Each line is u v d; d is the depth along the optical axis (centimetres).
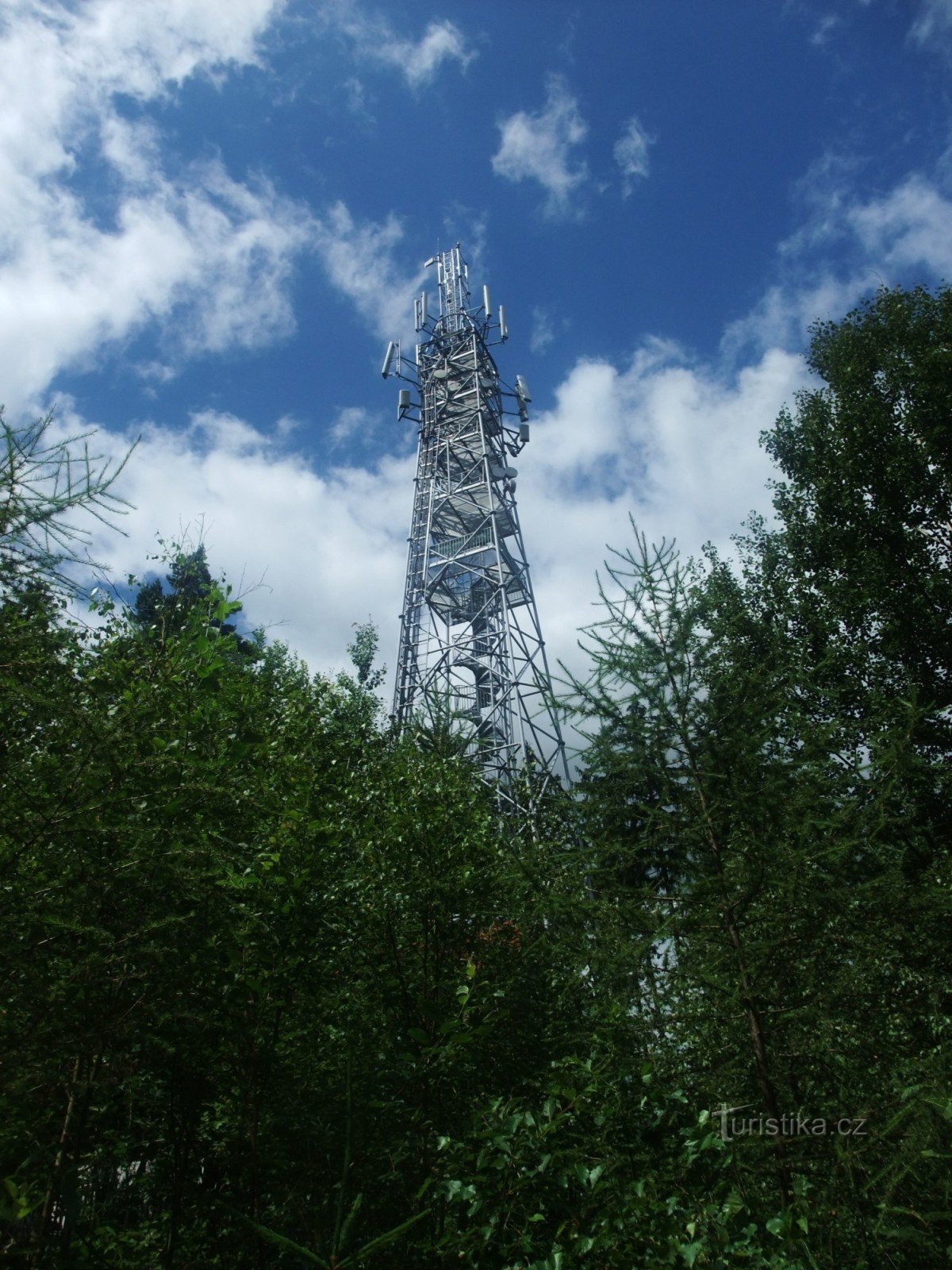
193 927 561
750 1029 563
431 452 4188
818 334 2062
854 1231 491
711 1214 493
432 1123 710
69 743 513
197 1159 720
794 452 2028
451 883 880
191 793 579
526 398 4378
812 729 638
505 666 3269
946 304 1867
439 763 1031
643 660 645
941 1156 459
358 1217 555
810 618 1780
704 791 614
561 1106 611
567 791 659
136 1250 670
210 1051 653
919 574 1766
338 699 1827
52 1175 533
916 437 1809
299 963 721
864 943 547
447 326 4516
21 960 448
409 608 3803
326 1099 669
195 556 1077
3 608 449
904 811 655
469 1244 527
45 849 477
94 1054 512
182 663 773
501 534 3922
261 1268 589
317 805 879
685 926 584
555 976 810
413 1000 820
